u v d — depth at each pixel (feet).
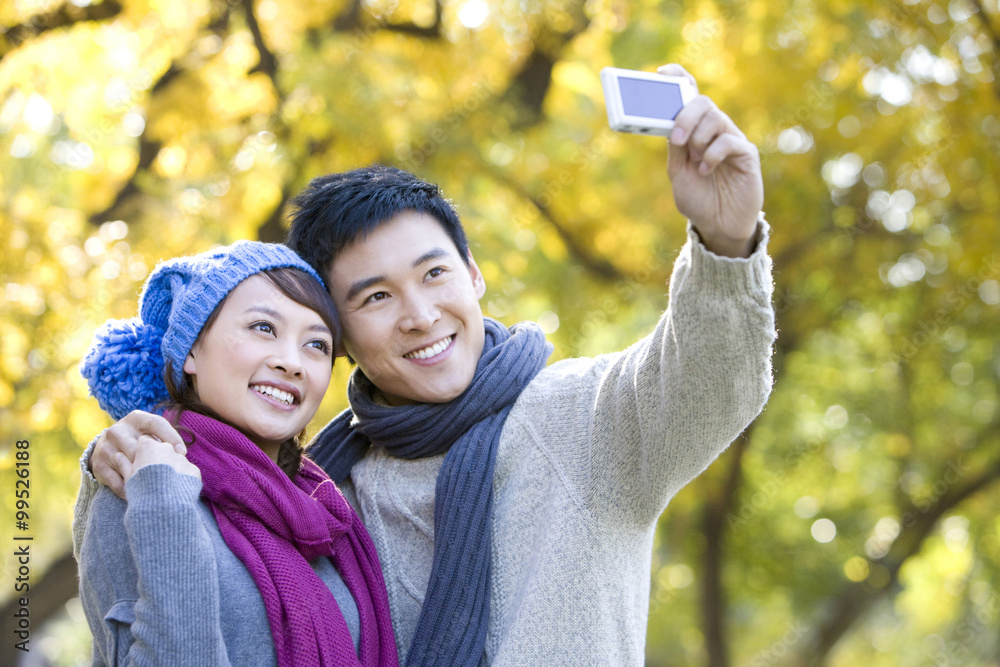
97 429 18.02
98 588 5.07
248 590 5.09
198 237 18.66
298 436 6.30
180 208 18.74
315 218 6.14
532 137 21.99
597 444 5.76
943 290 23.89
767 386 5.09
